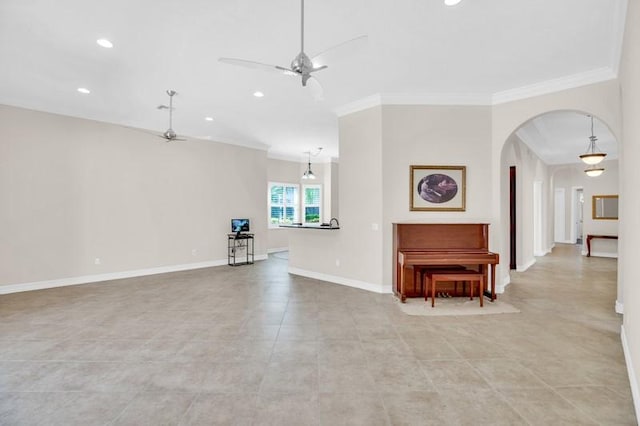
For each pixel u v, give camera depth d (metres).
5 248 5.09
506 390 2.35
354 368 2.68
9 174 5.12
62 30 3.18
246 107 5.54
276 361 2.81
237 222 7.93
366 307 4.35
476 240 4.86
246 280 6.05
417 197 5.04
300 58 2.65
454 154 5.04
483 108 5.02
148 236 6.62
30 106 5.30
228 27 3.13
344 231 5.65
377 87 4.71
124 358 2.87
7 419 2.04
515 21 3.05
